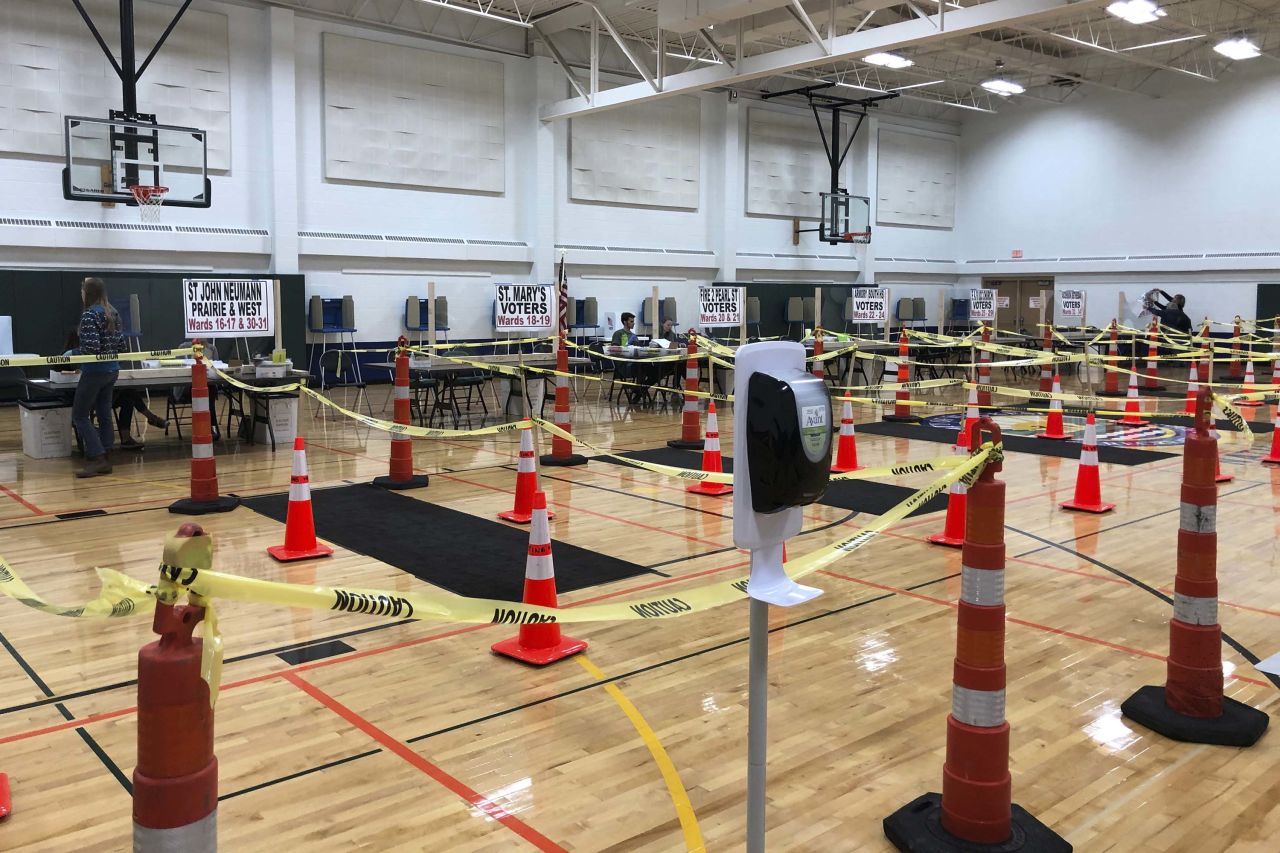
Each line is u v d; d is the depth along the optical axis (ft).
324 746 11.06
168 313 48.73
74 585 17.24
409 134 56.65
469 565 18.51
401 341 26.30
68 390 29.94
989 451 8.35
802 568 8.89
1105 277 78.02
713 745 11.12
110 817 9.49
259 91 51.57
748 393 6.63
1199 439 11.35
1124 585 17.60
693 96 69.56
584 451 32.42
